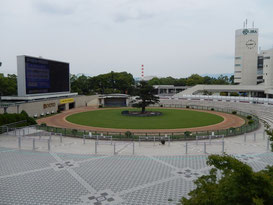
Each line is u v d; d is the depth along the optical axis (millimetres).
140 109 73438
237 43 126500
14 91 73250
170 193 16688
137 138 33281
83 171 20688
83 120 53188
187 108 77250
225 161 9945
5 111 47625
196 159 23906
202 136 33906
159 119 54094
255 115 60719
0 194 16422
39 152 26312
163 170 20969
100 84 118750
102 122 50344
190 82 165125
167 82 176000
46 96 62875
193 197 9477
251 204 8453
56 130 36938
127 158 24281
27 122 41344
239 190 8453
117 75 126688
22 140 31750
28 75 55781
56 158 24203
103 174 20047
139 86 61500
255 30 121938
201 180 10125
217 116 59344
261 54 132125
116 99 90938
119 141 32656
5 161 23172
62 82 71312
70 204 15141
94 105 87750
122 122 50188
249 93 117125
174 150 27453
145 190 17125
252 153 25875
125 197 16094
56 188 17391
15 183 18203
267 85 108438
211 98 86250
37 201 15492
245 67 124562
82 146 29406
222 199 8578
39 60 59812
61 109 71375
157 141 32500
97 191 16969
